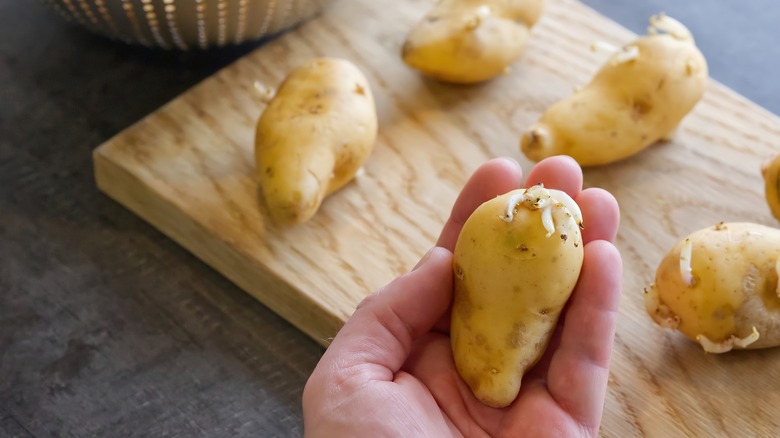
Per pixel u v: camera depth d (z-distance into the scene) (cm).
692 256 44
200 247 50
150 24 54
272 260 48
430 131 54
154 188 51
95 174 53
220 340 48
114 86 58
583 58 59
